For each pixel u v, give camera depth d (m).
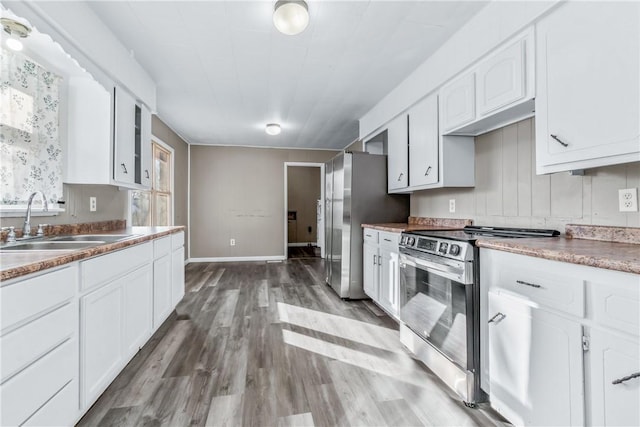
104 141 2.12
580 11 1.29
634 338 0.89
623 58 1.13
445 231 2.21
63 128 2.05
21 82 1.74
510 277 1.34
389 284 2.66
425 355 1.91
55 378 1.14
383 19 1.93
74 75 2.08
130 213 3.05
